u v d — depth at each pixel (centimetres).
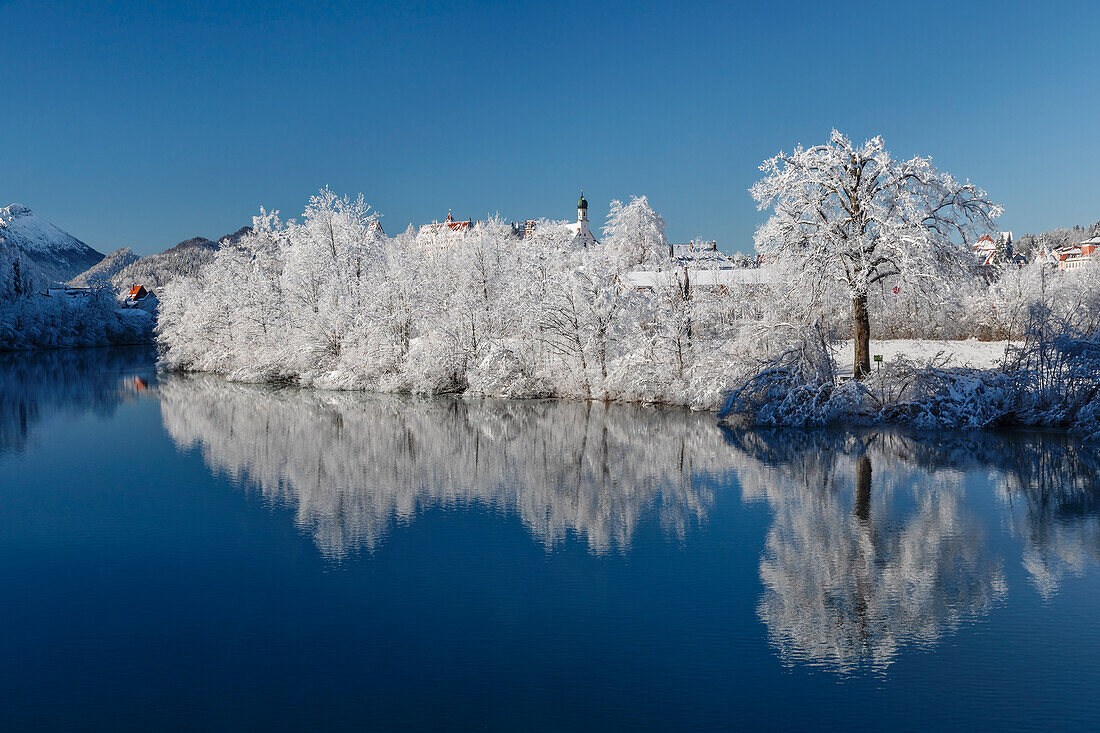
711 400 3494
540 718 1041
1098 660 1170
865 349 3334
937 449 2650
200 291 7269
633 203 8062
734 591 1462
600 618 1349
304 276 5750
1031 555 1623
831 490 2164
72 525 1966
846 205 3375
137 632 1334
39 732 1030
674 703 1073
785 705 1062
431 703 1084
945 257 3228
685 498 2127
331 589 1510
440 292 4916
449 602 1435
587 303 4016
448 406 4075
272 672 1180
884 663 1175
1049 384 3016
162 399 4669
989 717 1023
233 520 1997
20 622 1383
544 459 2695
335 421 3666
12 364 7600
